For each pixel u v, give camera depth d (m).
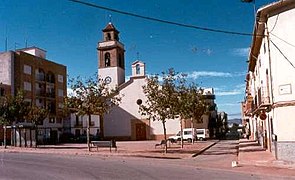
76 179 14.21
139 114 54.97
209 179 14.12
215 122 76.75
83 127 70.38
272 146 23.19
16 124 41.50
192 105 38.00
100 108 30.95
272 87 21.22
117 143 44.69
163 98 28.31
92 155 26.56
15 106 37.72
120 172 16.25
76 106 30.78
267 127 26.62
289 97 20.16
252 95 38.75
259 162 20.19
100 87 31.17
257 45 27.53
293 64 20.08
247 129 63.72
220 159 23.83
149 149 32.44
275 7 20.59
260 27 22.98
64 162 20.70
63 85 65.38
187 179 14.11
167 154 26.91
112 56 59.53
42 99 59.22
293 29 20.17
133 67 56.12
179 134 52.31
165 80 29.03
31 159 22.52
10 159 22.50
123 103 55.97
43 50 63.22
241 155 24.73
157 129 54.16
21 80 53.75
